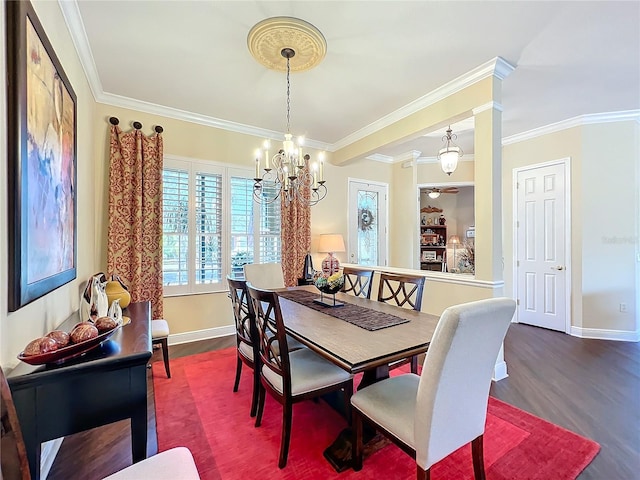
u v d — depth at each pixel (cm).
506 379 270
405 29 219
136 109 339
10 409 86
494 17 207
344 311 223
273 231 437
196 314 376
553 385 258
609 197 384
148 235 338
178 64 264
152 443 184
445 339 114
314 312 221
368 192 552
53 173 161
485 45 238
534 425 200
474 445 140
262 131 422
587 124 390
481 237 274
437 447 122
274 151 438
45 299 158
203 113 368
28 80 126
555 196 420
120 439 189
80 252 242
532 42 234
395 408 142
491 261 267
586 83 300
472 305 119
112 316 174
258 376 207
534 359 317
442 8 199
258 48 230
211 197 389
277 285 358
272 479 155
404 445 130
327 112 364
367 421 151
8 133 114
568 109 366
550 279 425
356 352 145
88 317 178
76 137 215
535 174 440
